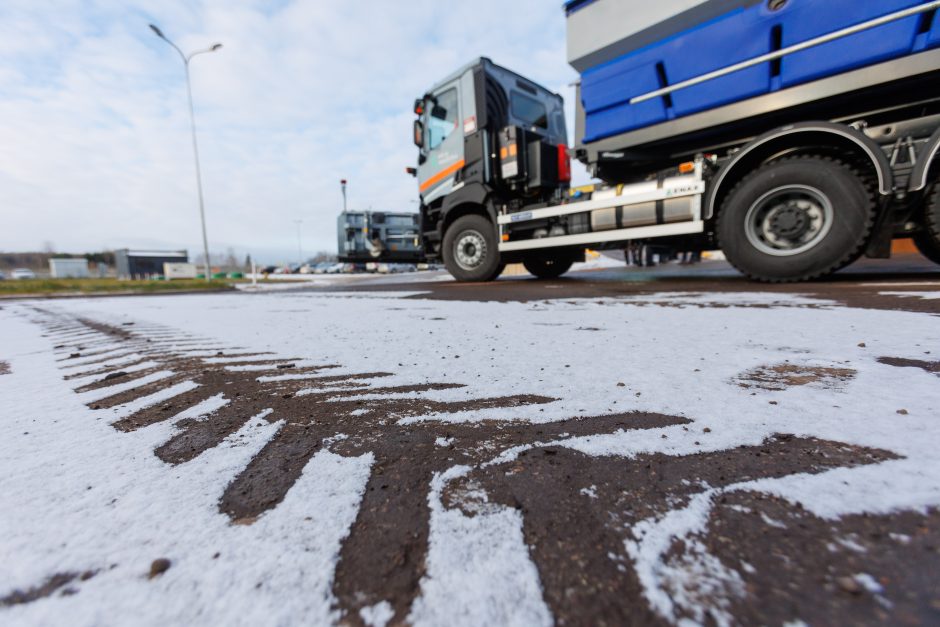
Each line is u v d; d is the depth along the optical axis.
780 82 3.26
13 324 3.23
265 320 2.85
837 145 3.26
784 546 0.48
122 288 11.03
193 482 0.66
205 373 1.39
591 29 4.12
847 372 1.13
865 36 2.88
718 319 2.10
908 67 2.80
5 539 0.53
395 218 15.06
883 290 2.80
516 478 0.65
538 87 6.36
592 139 4.40
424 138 6.45
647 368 1.26
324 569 0.47
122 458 0.75
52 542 0.52
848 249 3.21
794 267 3.42
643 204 4.25
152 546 0.52
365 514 0.57
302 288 9.34
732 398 0.97
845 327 1.73
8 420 0.97
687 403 0.95
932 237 3.06
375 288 6.96
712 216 3.87
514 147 5.29
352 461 0.73
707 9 3.47
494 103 5.62
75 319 3.40
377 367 1.40
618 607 0.42
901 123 3.07
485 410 0.95
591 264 15.43
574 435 0.80
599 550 0.49
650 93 3.88
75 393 1.20
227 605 0.43
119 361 1.64
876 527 0.50
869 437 0.73
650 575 0.45
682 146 4.18
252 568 0.48
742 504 0.56
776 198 3.48
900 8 2.74
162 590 0.45
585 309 2.76
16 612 0.43
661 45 3.77
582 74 4.35
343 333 2.15
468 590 0.44
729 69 3.43
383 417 0.94
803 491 0.58
